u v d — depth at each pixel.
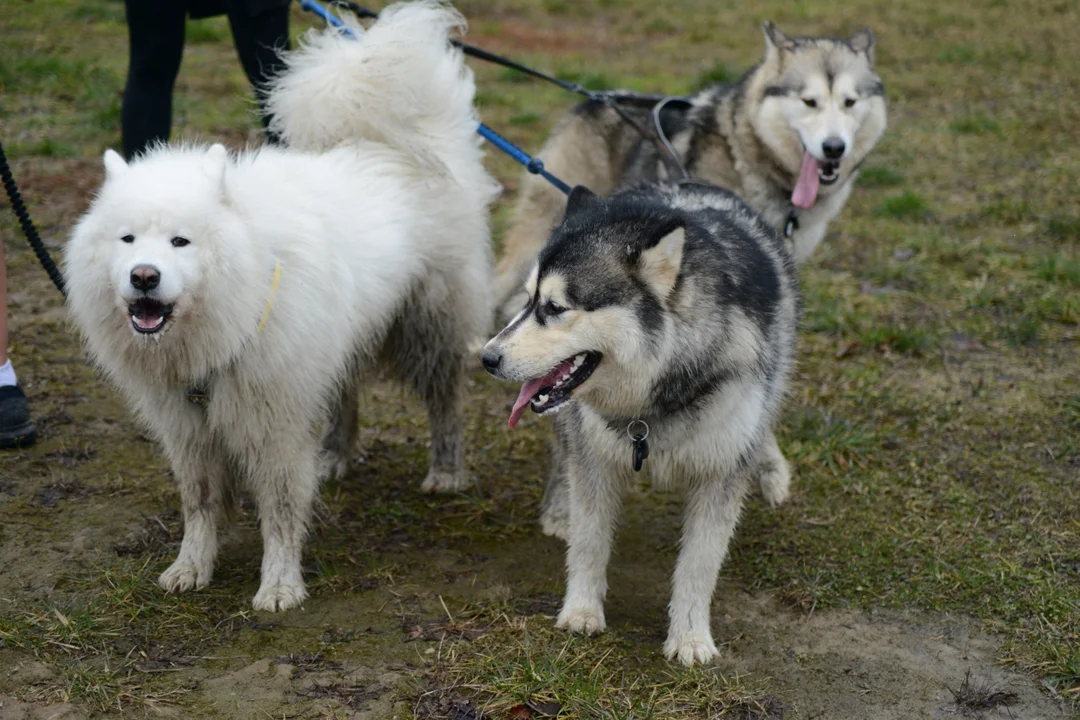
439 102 4.07
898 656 3.26
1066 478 4.35
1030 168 8.76
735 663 3.20
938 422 4.84
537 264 3.01
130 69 4.73
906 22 15.02
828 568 3.77
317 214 3.41
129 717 2.79
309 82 3.88
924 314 6.01
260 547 3.77
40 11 12.00
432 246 3.94
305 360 3.24
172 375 3.11
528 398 3.06
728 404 3.06
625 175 5.15
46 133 8.32
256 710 2.84
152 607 3.29
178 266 2.85
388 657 3.11
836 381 5.27
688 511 3.27
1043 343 5.65
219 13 4.66
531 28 13.82
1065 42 13.90
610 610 3.50
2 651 3.03
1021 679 3.15
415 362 4.12
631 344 2.94
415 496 4.22
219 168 3.04
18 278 5.91
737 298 3.06
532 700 2.92
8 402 4.21
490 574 3.65
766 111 4.91
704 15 15.20
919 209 7.64
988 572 3.69
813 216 5.12
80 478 4.10
